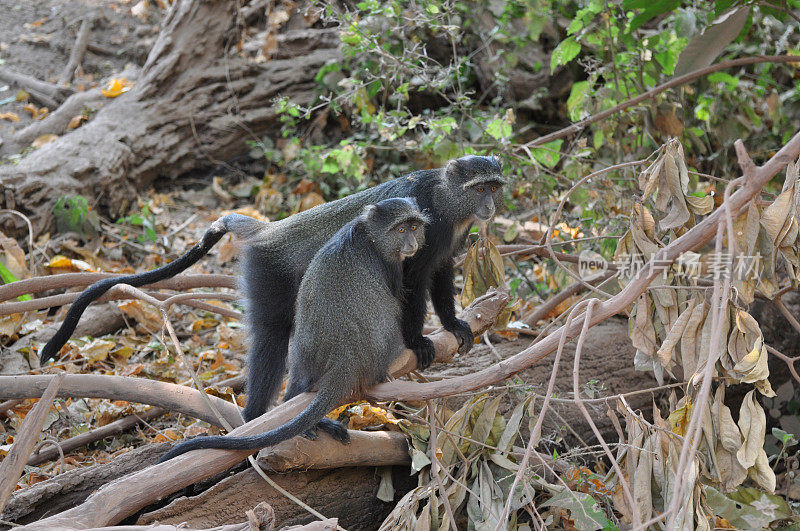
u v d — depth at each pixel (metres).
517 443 5.90
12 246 7.71
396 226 4.91
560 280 7.29
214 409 5.12
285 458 4.68
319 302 4.73
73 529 3.90
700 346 4.46
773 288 4.47
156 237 9.47
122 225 9.61
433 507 4.51
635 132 8.37
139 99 10.55
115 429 6.03
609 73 8.54
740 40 8.13
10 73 11.23
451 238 5.78
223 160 10.86
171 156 10.47
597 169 8.45
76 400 6.44
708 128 9.05
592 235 7.61
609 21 8.35
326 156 9.03
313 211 5.62
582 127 7.72
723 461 4.43
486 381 4.71
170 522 4.42
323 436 4.91
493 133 8.18
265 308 5.46
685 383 4.82
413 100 10.96
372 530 5.21
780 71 11.30
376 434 5.13
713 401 4.52
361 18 9.98
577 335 4.64
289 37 11.16
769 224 4.34
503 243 8.55
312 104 10.93
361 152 9.42
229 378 6.89
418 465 4.83
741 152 4.00
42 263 8.33
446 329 5.84
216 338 7.77
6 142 10.12
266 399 5.40
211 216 10.02
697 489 4.24
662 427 4.47
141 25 12.25
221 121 10.66
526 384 6.03
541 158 8.15
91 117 10.52
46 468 5.66
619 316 7.34
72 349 7.06
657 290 4.78
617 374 6.67
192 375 5.20
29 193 8.89
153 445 5.10
